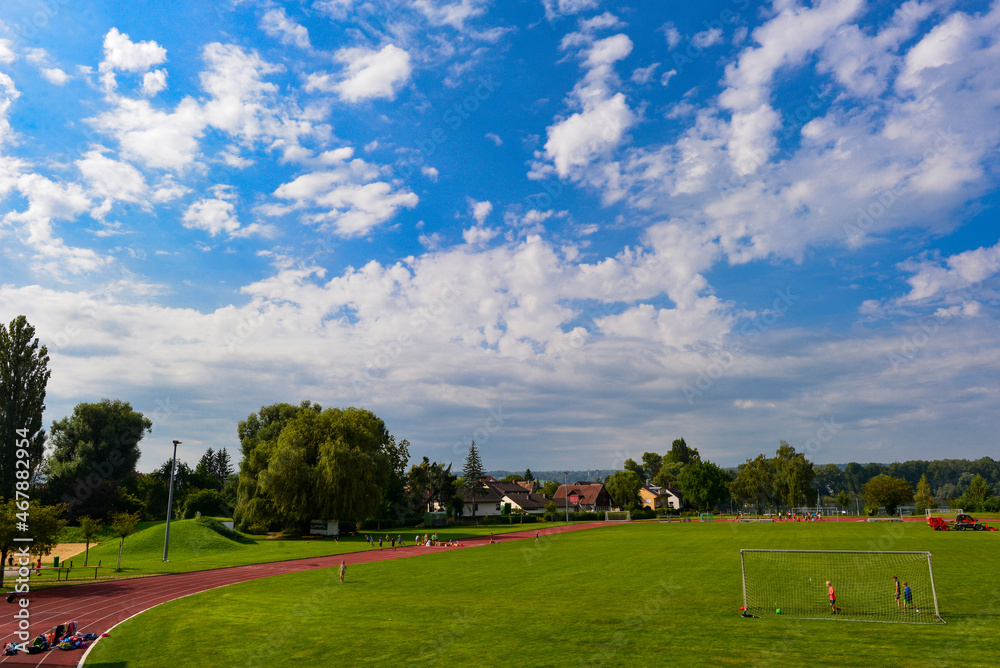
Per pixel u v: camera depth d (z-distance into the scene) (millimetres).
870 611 23406
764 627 20922
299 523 75625
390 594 28906
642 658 17156
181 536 57125
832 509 131125
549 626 21359
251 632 21047
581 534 77625
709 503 132875
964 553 42281
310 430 78688
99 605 26906
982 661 16344
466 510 141000
